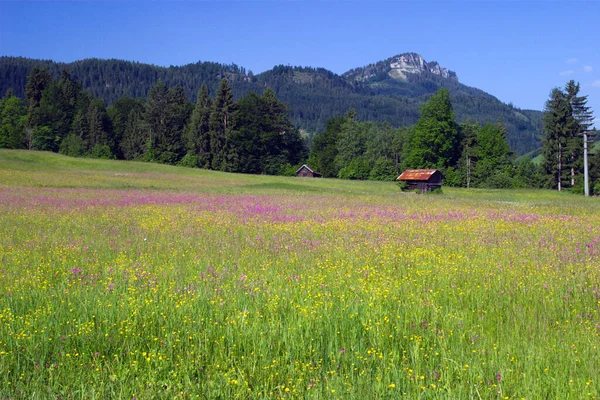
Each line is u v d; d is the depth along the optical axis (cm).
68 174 6594
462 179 10344
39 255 1430
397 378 638
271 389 632
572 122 8850
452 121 10469
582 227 2328
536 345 749
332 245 1688
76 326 797
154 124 13200
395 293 1015
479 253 1539
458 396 599
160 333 796
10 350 724
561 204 4169
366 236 1923
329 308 889
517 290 1055
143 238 1803
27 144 13050
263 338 751
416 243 1741
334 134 13350
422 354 725
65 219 2353
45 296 970
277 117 12700
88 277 1164
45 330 780
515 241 1836
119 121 14212
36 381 639
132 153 13450
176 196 4038
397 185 7194
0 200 3275
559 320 867
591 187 7788
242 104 12350
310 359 714
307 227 2209
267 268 1280
